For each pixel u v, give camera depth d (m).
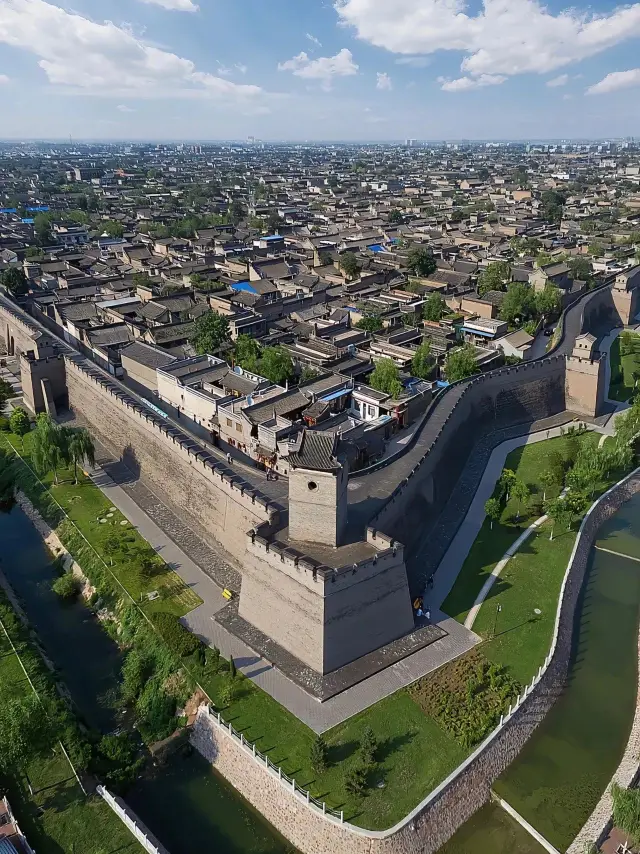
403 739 39.81
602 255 159.12
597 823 36.50
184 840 36.34
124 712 44.69
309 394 78.25
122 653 49.44
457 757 38.75
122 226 198.25
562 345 98.50
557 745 41.97
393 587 47.47
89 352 102.62
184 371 86.12
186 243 170.25
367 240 178.38
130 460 73.62
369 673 44.78
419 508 60.09
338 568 43.84
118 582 54.38
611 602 55.16
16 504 70.25
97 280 131.12
